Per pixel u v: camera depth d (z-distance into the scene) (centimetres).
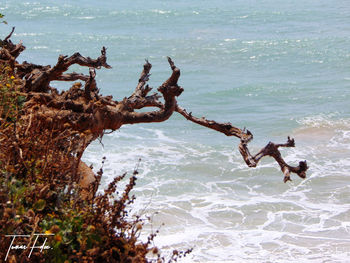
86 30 3956
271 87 2689
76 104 610
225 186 1521
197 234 1194
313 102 2452
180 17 4447
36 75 691
